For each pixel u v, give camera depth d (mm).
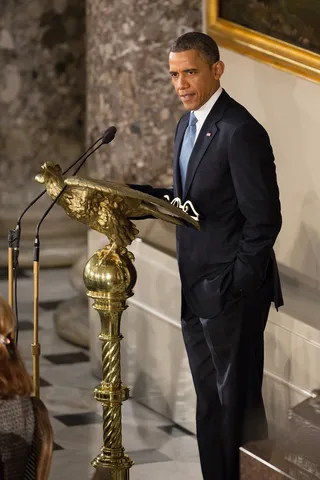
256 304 10062
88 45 16500
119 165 15867
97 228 9422
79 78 25219
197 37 9789
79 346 17344
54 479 11570
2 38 24500
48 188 9312
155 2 15219
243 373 10133
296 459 9742
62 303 18750
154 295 13859
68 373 15875
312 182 12055
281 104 12422
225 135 9742
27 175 24750
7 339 7105
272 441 10219
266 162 9633
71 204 9266
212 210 9938
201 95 9844
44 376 15711
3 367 7059
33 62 24812
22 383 7098
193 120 10133
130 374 14477
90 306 15727
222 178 9836
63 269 23453
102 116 16109
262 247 9570
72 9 24922
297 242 12391
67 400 14570
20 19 24562
